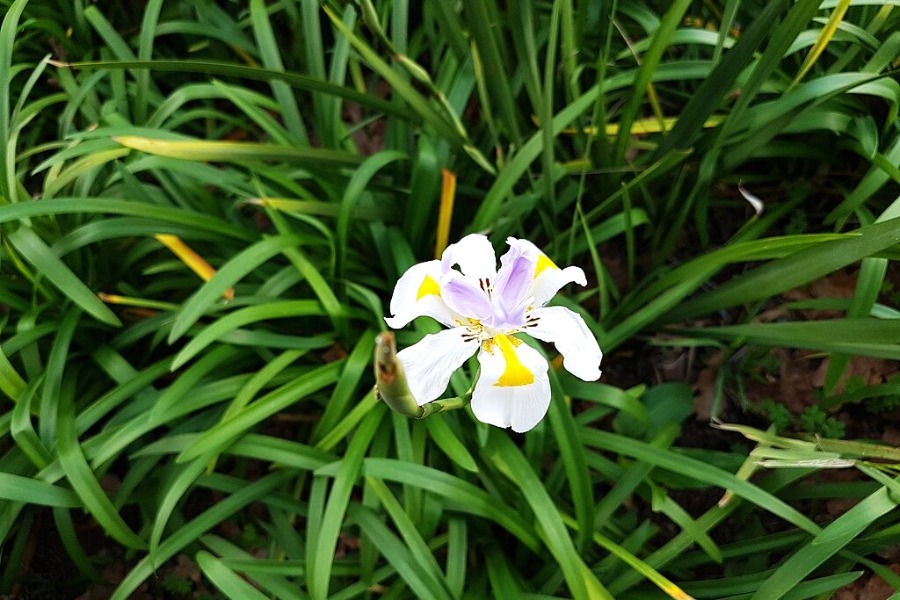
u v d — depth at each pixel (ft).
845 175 1.88
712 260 1.60
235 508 1.58
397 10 1.89
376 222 1.90
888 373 1.73
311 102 2.24
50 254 1.58
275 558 1.64
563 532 1.46
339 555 1.73
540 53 1.96
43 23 1.93
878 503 1.36
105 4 2.21
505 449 1.59
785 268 1.53
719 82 1.56
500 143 2.02
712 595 1.49
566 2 1.63
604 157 1.84
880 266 1.54
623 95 1.96
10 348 1.60
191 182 1.82
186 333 1.76
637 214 1.82
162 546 1.51
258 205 1.87
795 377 1.77
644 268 1.97
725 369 1.81
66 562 1.76
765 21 1.43
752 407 1.75
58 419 1.58
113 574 1.74
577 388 1.70
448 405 1.09
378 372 0.93
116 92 1.94
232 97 1.87
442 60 2.06
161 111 1.86
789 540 1.53
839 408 1.72
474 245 1.21
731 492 1.47
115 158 1.73
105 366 1.71
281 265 1.89
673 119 1.91
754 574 1.49
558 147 1.99
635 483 1.56
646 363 1.89
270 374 1.63
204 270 1.74
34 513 1.77
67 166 1.85
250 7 1.97
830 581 1.39
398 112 1.74
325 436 1.62
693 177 1.81
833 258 1.46
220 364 1.74
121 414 1.65
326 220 1.93
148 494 1.72
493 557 1.60
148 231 1.67
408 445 1.57
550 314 1.15
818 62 1.85
